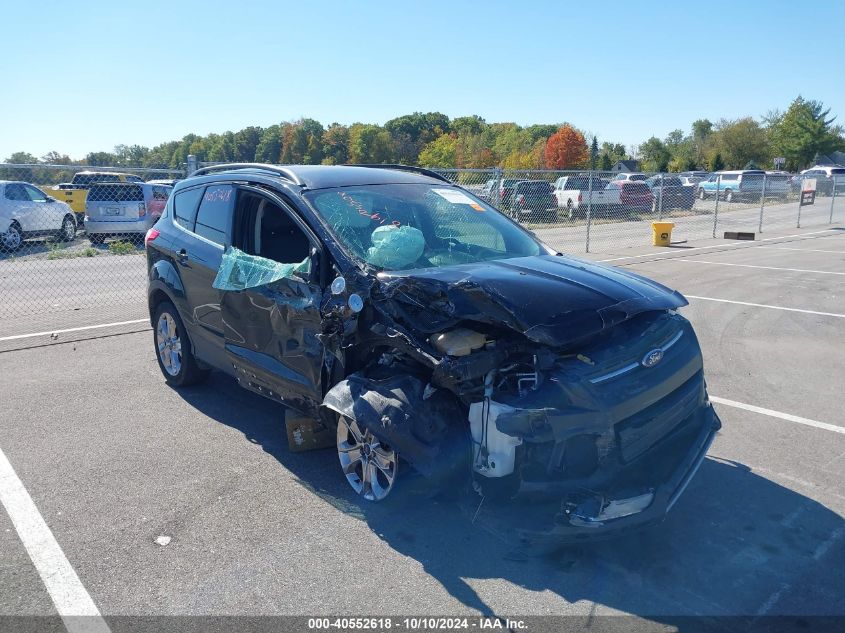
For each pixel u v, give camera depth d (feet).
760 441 16.03
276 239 15.94
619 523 10.35
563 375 10.80
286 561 11.34
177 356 19.63
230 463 14.97
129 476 14.35
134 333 26.27
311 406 14.11
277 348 14.67
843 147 209.26
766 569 11.01
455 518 12.64
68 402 18.69
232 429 16.84
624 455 11.01
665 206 80.18
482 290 11.35
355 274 12.78
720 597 10.32
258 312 15.05
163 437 16.35
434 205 16.31
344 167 17.29
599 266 14.57
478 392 11.17
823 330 26.50
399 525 12.42
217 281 16.07
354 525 12.43
